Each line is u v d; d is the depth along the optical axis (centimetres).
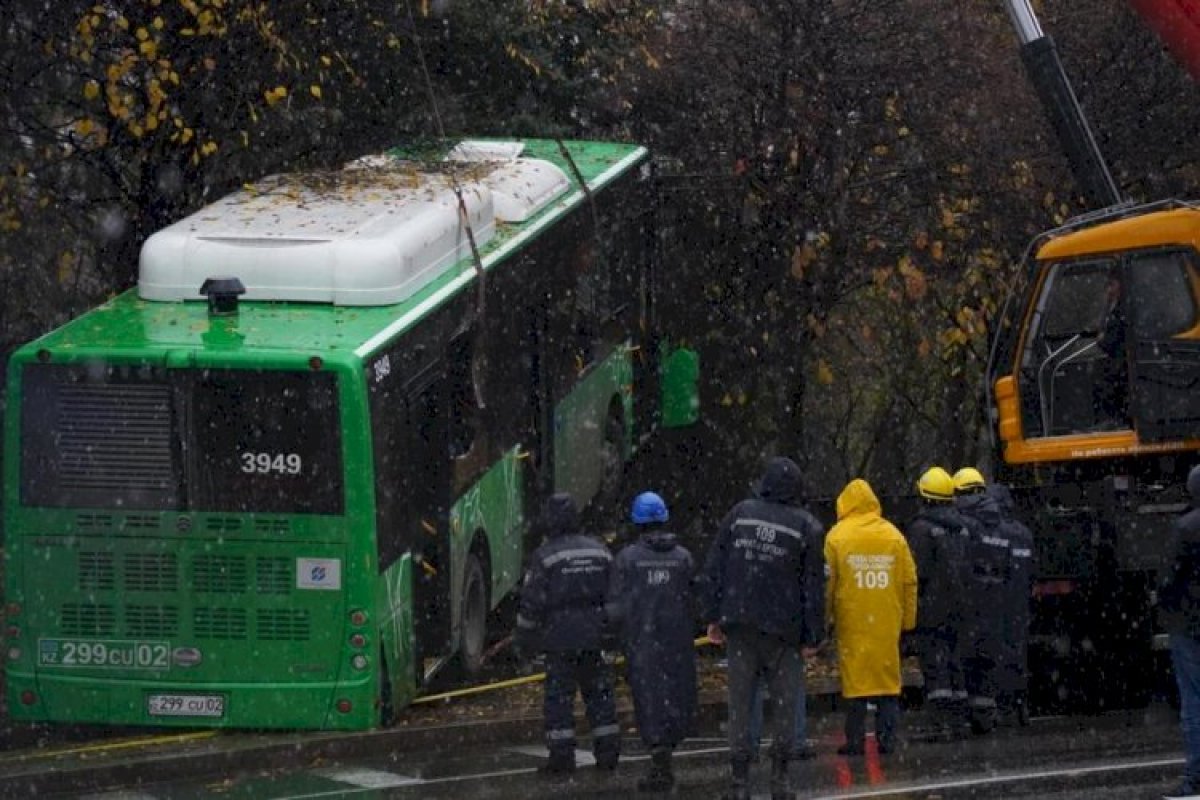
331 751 4178
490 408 5047
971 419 8894
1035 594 4566
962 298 7012
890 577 3881
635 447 7000
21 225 5766
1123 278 4784
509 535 5253
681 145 7050
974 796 3425
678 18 6838
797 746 3816
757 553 3447
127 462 4278
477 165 5803
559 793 3656
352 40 5962
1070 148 5194
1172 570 3312
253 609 4256
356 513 4216
